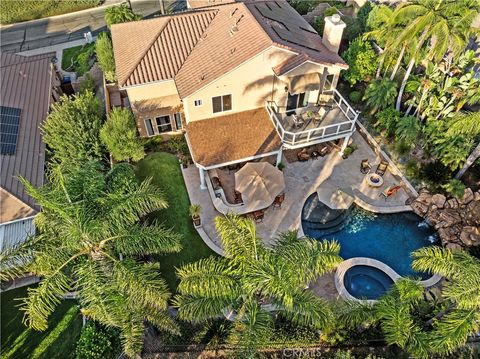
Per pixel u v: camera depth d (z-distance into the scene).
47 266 16.58
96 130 29.66
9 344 22.14
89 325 21.34
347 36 41.22
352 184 30.86
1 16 53.50
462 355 19.73
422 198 28.92
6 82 33.72
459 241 26.58
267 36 28.25
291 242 18.73
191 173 31.48
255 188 27.09
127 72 29.97
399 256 26.64
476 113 25.03
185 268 18.14
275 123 30.81
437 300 22.30
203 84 28.19
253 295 18.28
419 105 31.22
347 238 27.67
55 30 52.22
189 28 32.69
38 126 31.52
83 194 17.19
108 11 43.28
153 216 28.34
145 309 17.88
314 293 24.30
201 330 22.25
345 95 37.81
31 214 25.25
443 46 27.23
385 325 18.03
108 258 17.70
